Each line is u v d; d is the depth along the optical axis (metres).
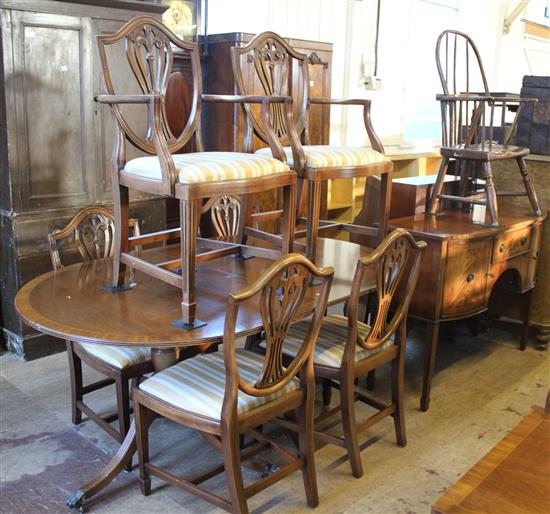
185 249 1.86
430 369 2.75
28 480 2.20
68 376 3.01
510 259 3.08
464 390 3.00
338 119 4.86
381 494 2.17
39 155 3.03
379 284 2.12
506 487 1.11
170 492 2.15
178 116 3.79
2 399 2.76
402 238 2.11
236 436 1.77
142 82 2.23
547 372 3.22
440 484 2.24
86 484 2.06
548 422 1.33
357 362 2.20
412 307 2.79
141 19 2.22
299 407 2.00
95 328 1.86
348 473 2.29
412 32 5.56
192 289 1.89
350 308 2.06
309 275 1.78
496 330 3.79
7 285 3.16
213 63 3.73
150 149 2.22
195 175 1.88
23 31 2.87
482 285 2.90
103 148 3.27
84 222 2.78
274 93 2.62
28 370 3.07
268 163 2.13
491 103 3.03
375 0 4.89
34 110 2.97
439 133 6.14
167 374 1.98
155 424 2.60
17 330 3.18
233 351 1.68
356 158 2.44
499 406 2.84
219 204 3.04
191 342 1.78
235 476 1.78
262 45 2.55
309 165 2.32
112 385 2.91
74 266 2.52
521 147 3.25
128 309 2.03
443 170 3.15
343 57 4.80
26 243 3.06
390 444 2.50
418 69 5.74
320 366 2.18
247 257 2.64
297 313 1.99
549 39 7.61
